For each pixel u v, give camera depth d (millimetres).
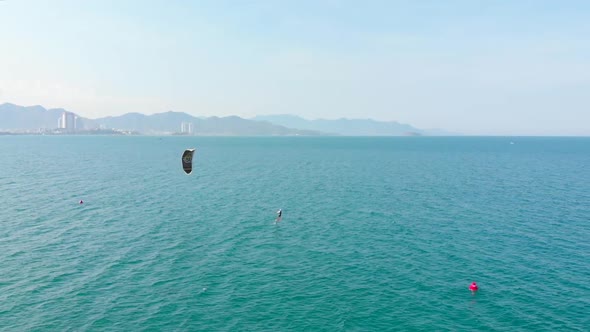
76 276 41469
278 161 179125
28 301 36031
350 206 76625
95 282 40156
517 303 36938
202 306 35938
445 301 37344
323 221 64812
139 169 136500
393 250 50656
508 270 44219
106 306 35500
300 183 107250
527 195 88562
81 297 37000
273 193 90812
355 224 63000
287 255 48688
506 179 115625
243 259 47156
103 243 52062
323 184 105375
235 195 87875
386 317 34562
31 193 86500
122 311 34750
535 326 33219
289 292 38812
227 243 52938
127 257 47094
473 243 53406
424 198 85062
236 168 146250
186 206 75375
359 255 48844
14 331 31406
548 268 44688
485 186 102000
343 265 45625
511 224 63031
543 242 53719
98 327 32281
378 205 77688
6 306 35062
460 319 34312
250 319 33969
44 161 163000
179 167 144625
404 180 113562
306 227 61125
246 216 67812
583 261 46719
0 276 41031
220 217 66938
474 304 36781
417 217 67688
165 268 44031
